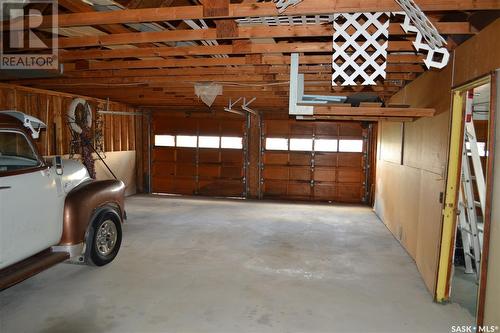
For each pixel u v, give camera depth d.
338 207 8.62
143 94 7.45
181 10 2.65
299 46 3.55
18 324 2.89
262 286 3.71
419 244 4.26
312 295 3.52
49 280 3.78
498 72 2.39
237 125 9.73
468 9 2.38
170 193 10.19
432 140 3.89
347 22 2.87
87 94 7.55
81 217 3.75
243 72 4.79
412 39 3.50
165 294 3.47
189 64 4.36
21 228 3.02
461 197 4.07
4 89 5.99
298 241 5.46
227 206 8.39
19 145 3.26
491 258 2.41
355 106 3.78
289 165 9.55
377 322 3.01
